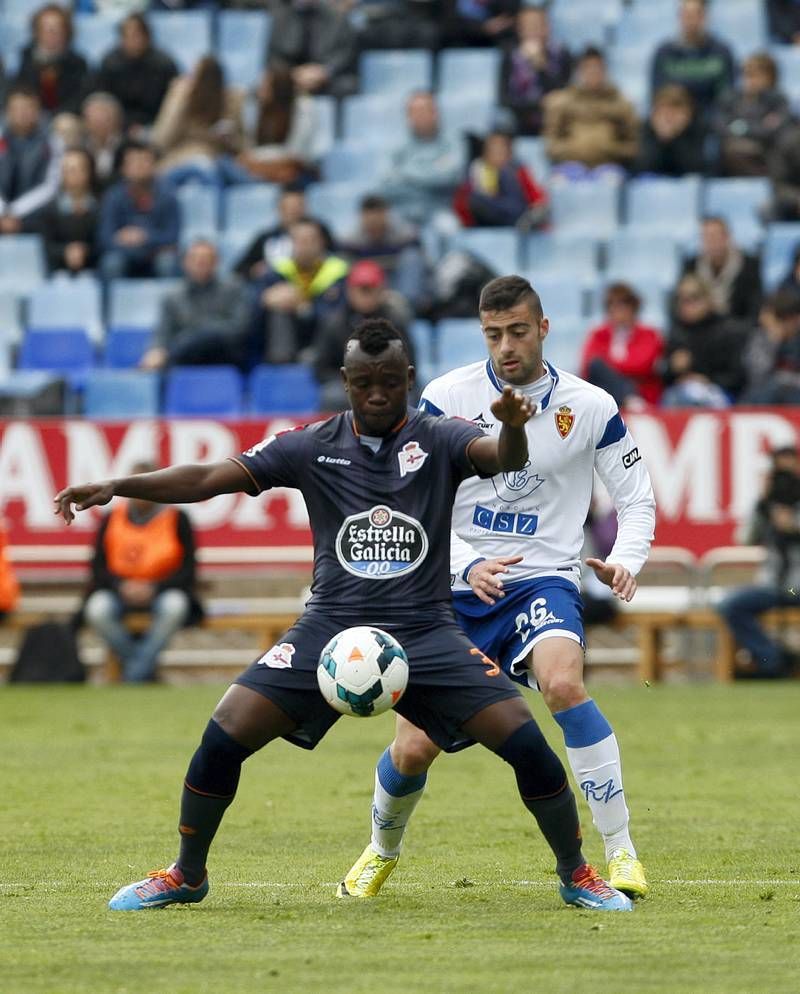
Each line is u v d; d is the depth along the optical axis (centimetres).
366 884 2142
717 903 2067
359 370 1950
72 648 5716
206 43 8362
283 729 1984
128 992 1552
